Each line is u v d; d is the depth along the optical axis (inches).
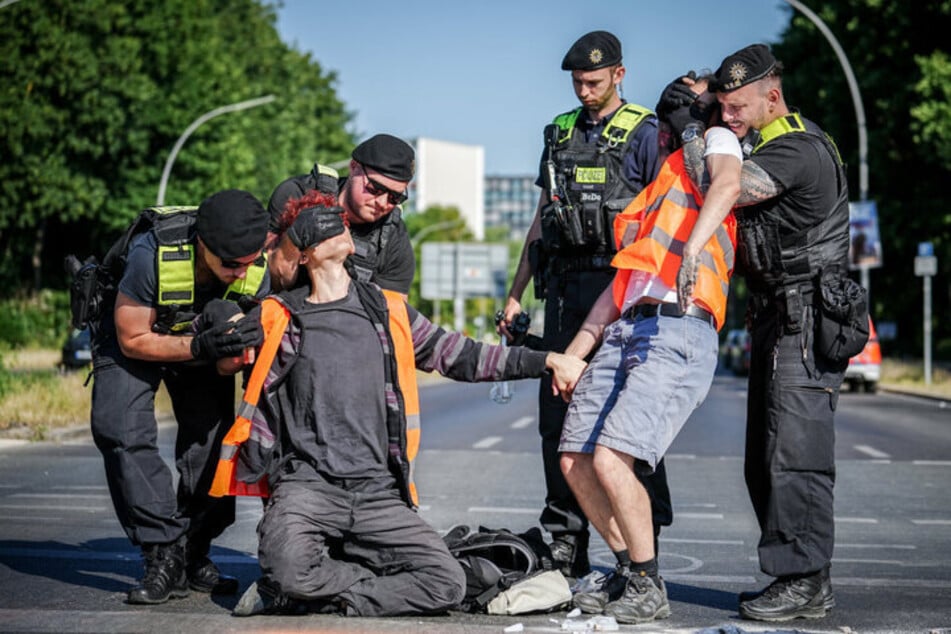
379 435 192.7
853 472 483.8
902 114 1473.9
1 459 476.7
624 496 187.5
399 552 191.3
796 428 195.2
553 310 233.9
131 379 200.5
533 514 341.7
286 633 175.5
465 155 6742.1
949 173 1520.7
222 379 207.5
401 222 216.4
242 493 194.9
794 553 194.9
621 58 229.1
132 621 183.8
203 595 210.8
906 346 1888.5
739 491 413.4
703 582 239.0
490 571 196.9
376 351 193.2
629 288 193.8
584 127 233.0
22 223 1555.1
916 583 236.5
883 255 1633.9
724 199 183.3
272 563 184.4
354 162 210.1
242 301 198.2
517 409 908.6
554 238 231.0
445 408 921.5
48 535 284.7
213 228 187.3
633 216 196.9
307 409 191.0
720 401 1008.9
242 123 1744.6
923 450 585.3
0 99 1454.2
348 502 190.1
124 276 196.1
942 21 1456.7
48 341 1529.3
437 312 2608.3
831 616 198.8
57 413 642.2
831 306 192.7
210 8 1929.1
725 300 194.1
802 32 1594.5
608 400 192.4
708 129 195.6
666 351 187.6
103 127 1534.2
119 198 1620.3
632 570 192.7
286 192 210.7
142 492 199.2
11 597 208.1
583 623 184.9
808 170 190.4
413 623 184.5
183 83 1638.8
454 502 366.9
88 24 1519.4
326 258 192.7
